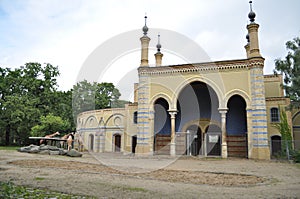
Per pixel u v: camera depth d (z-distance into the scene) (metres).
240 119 29.73
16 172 11.96
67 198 7.16
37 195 7.43
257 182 10.74
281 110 27.95
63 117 46.47
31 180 9.81
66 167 14.24
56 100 49.16
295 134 30.20
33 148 26.33
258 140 24.52
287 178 12.13
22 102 43.34
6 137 46.50
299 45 25.28
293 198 7.64
